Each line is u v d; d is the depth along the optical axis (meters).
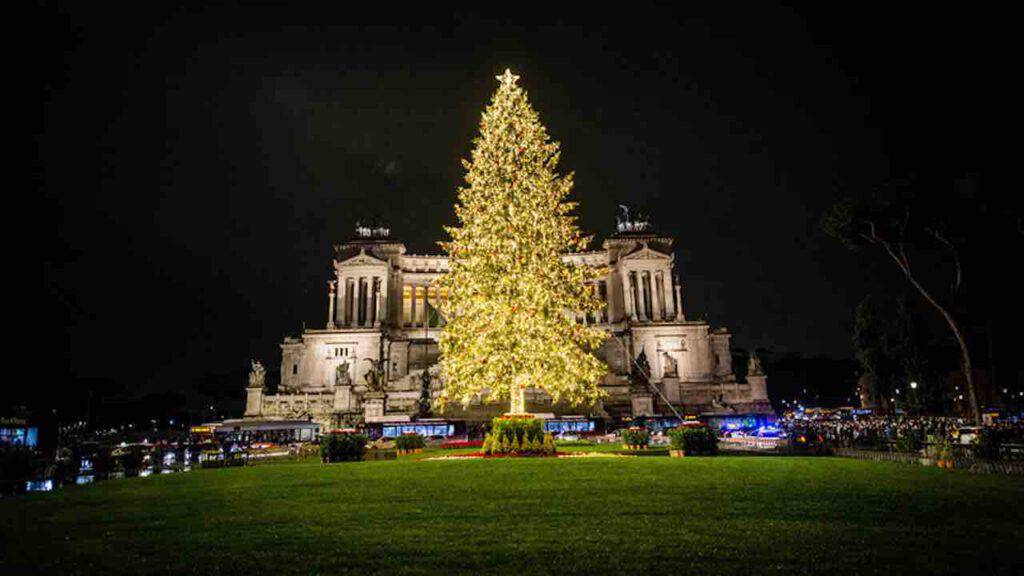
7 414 55.16
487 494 17.31
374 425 73.56
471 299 35.91
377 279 136.75
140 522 14.68
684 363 126.19
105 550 11.99
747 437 59.41
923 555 10.70
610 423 82.19
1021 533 12.25
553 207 37.53
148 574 10.39
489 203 36.62
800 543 11.53
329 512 15.20
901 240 53.22
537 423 33.53
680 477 19.95
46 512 16.44
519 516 14.27
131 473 40.25
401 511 15.12
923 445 33.81
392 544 11.85
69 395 104.75
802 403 168.12
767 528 12.76
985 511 14.41
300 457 51.00
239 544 12.12
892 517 13.79
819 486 17.97
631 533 12.44
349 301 136.50
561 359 36.19
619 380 111.31
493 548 11.42
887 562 10.31
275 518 14.60
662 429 72.25
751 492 16.98
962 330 50.91
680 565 10.23
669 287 135.62
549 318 36.03
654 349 126.81
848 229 54.91
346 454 33.44
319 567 10.46
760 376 111.00
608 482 19.02
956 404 97.31
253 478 22.55
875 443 40.22
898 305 92.31
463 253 37.12
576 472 21.48
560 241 37.94
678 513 14.37
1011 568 10.00
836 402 166.50
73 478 36.41
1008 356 61.06
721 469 22.09
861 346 96.75
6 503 18.14
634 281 137.62
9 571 10.77
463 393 36.84
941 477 19.95
